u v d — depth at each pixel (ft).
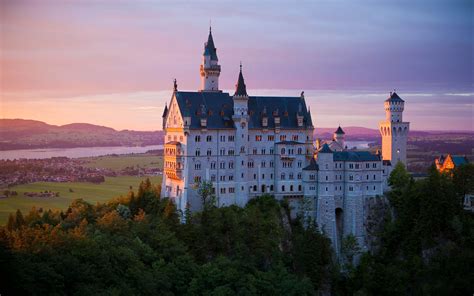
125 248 623.77
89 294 540.52
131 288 583.58
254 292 638.94
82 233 631.15
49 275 534.37
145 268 619.67
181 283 632.38
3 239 577.02
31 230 623.36
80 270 561.84
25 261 536.42
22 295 520.83
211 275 641.81
